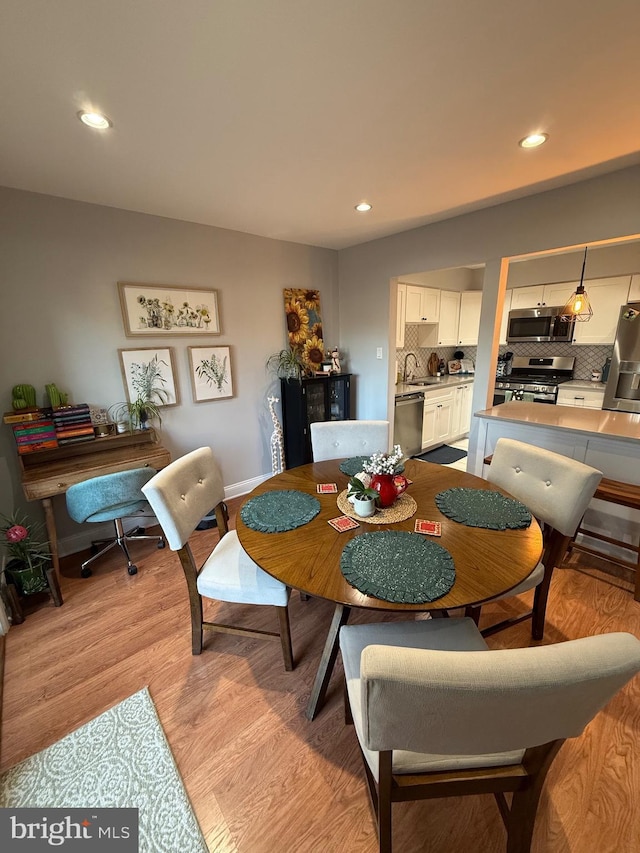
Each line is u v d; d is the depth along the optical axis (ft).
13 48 3.54
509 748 2.57
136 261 8.61
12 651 5.83
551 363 15.56
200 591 5.36
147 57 3.76
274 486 6.02
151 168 6.29
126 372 8.78
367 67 4.01
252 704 4.92
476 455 9.48
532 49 3.80
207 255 9.74
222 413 10.76
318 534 4.53
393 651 2.31
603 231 7.14
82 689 5.17
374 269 11.71
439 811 3.79
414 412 13.78
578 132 5.47
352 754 4.30
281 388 11.85
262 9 3.24
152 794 3.95
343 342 13.38
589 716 2.44
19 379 7.48
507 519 4.72
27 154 5.69
